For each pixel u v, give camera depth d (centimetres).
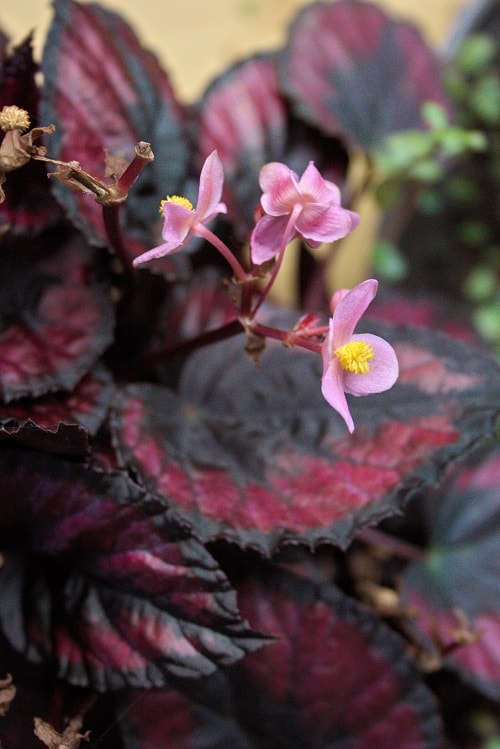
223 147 52
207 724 45
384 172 57
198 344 44
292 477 44
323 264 57
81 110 45
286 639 45
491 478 55
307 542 43
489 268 100
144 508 42
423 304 64
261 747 46
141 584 42
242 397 47
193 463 45
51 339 45
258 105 53
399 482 43
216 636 41
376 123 56
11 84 44
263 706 46
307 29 55
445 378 45
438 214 101
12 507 42
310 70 55
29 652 42
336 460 44
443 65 60
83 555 43
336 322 38
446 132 54
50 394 45
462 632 47
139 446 44
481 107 85
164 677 41
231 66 53
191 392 47
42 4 76
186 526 42
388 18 58
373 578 53
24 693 43
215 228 48
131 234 46
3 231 45
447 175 98
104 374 46
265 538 43
